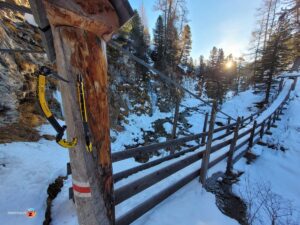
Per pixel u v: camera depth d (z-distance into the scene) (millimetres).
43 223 2393
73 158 895
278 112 12148
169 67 21250
